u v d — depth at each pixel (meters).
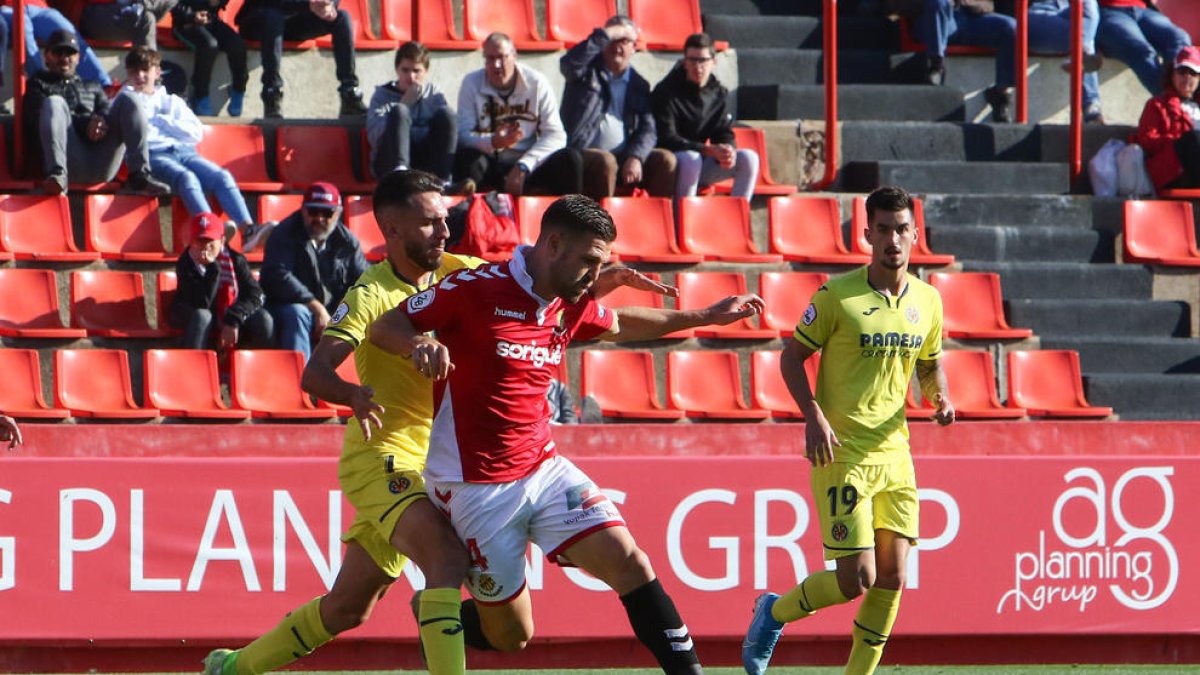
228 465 23.00
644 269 35.06
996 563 24.31
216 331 32.09
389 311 15.98
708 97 37.69
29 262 32.94
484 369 16.05
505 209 33.53
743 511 23.94
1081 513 24.55
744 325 34.81
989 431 25.69
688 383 33.25
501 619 17.25
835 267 36.50
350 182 37.91
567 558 16.55
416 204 16.73
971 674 23.72
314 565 23.16
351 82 39.53
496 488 16.27
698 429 24.69
